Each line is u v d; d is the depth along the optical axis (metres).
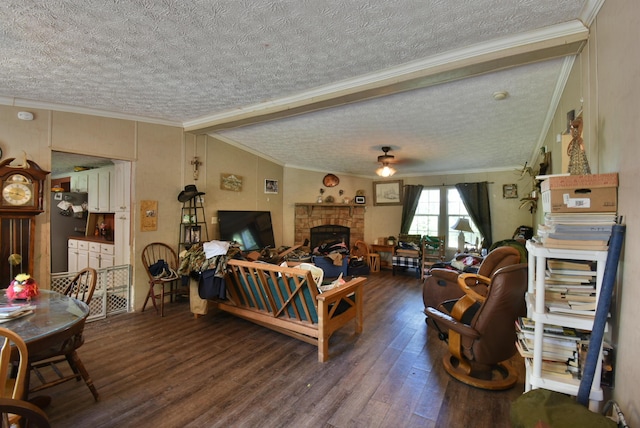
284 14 1.89
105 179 5.18
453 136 4.38
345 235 7.42
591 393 1.51
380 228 7.70
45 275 3.39
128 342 3.17
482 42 2.22
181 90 3.12
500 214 6.34
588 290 1.60
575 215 1.58
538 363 1.65
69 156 4.95
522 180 6.10
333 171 7.26
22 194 3.09
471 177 6.67
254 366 2.71
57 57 2.41
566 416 1.37
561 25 2.03
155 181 4.30
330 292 2.94
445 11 1.86
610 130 1.64
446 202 6.98
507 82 2.74
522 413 1.44
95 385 2.40
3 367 1.30
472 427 1.97
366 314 4.12
